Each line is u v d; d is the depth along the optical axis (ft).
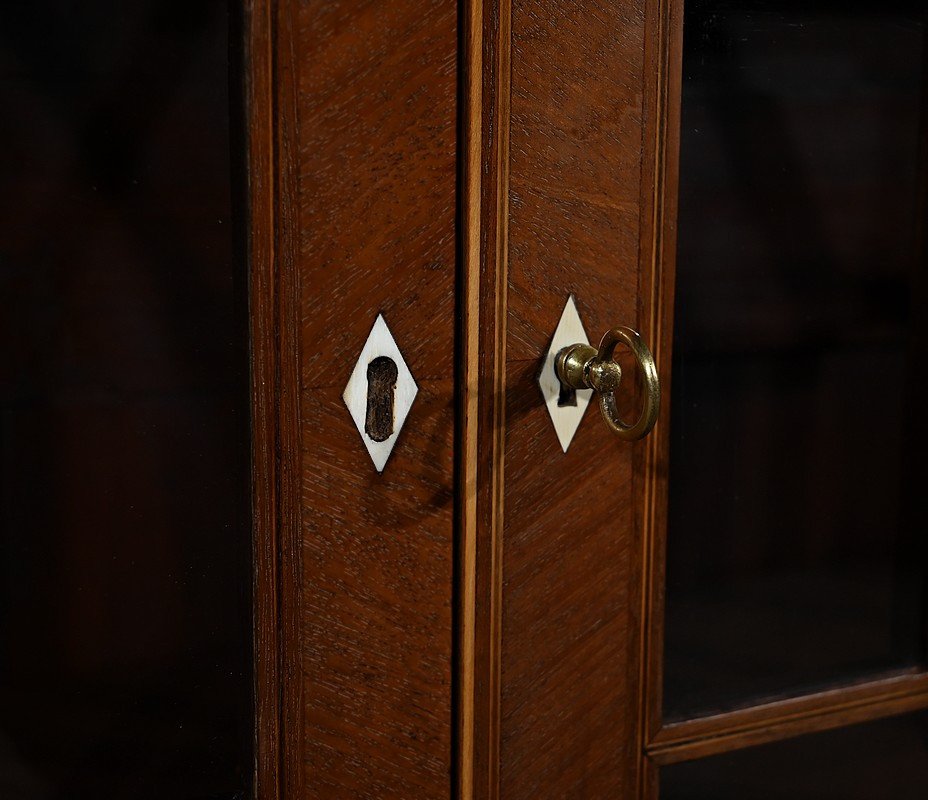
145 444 1.43
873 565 1.81
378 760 1.53
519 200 1.51
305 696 1.49
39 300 1.38
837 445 1.76
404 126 1.46
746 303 1.69
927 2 1.73
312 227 1.43
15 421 1.39
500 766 1.58
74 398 1.40
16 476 1.40
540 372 1.55
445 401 1.51
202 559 1.46
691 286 1.65
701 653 1.72
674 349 1.65
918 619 1.84
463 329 1.50
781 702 1.76
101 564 1.43
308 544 1.47
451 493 1.53
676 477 1.68
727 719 1.73
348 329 1.46
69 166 1.38
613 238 1.58
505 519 1.55
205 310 1.43
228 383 1.44
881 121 1.72
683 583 1.70
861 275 1.74
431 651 1.54
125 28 1.38
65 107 1.37
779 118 1.67
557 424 1.57
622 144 1.57
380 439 1.49
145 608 1.45
